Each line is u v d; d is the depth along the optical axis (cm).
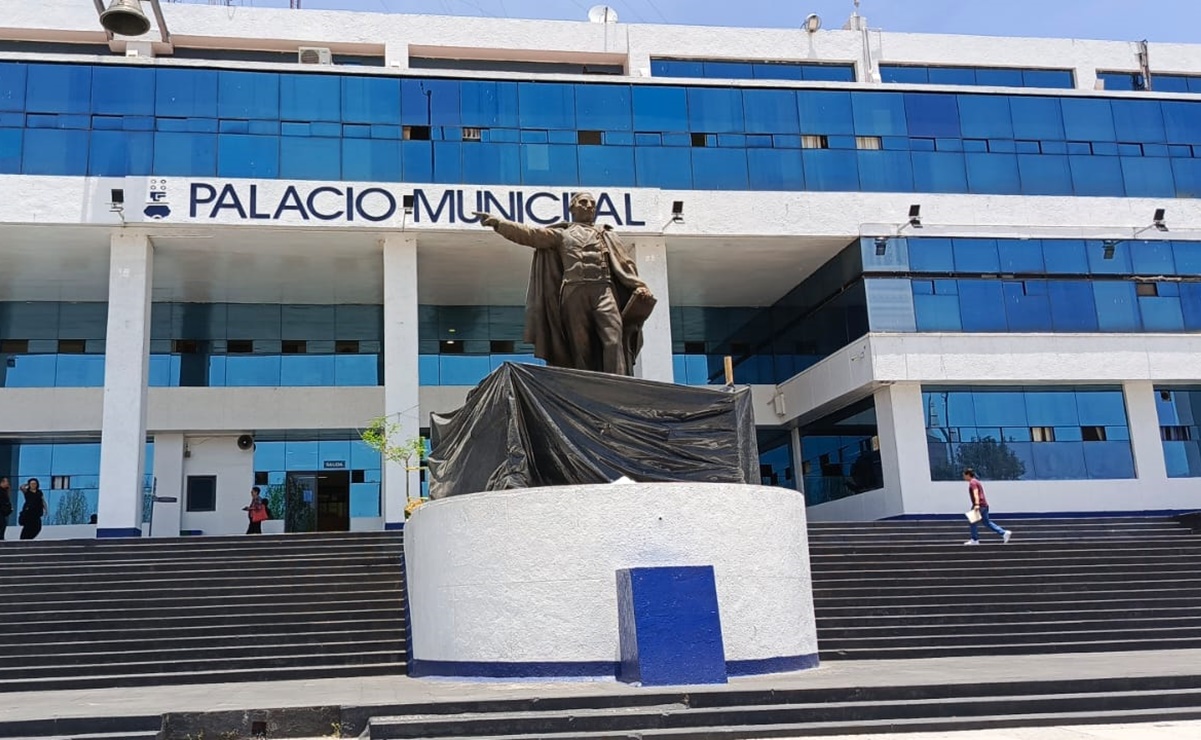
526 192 2350
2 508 2072
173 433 2619
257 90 2297
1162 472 2545
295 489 2645
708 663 903
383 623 1318
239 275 2556
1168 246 2616
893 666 1108
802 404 2802
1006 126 2627
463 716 785
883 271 2475
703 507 1022
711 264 2681
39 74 2211
